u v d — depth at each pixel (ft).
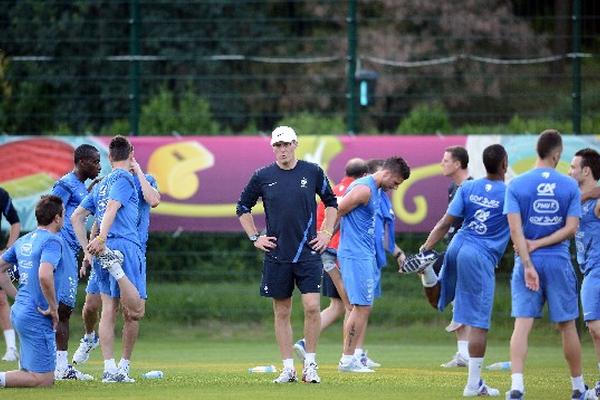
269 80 322.14
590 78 280.92
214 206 223.71
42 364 122.93
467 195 122.42
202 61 313.12
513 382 111.65
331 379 139.23
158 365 168.96
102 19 289.53
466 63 326.24
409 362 178.19
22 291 123.24
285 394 118.52
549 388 130.21
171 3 308.60
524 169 217.36
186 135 245.24
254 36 321.32
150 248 239.09
